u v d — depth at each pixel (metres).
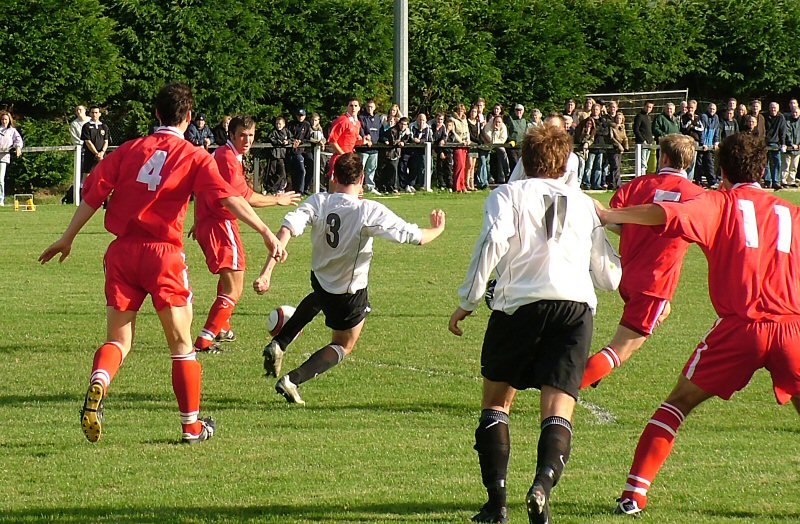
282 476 10.65
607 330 19.80
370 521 9.28
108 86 52.59
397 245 32.16
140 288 11.62
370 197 46.47
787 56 66.12
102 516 9.35
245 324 19.91
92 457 11.26
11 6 50.28
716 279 9.81
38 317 20.19
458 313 9.33
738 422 13.23
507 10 60.28
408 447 11.83
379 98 58.09
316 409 13.70
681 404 9.87
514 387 9.38
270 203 17.50
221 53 53.72
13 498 9.85
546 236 9.19
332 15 56.22
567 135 9.59
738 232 9.73
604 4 63.66
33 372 15.62
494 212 9.09
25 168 50.59
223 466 10.98
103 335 18.55
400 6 50.66
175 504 9.72
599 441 12.30
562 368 8.95
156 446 11.73
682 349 17.80
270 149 46.53
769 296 9.64
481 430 9.25
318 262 13.89
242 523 9.20
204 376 15.57
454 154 49.69
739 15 65.88
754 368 9.71
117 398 14.09
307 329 19.48
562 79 61.16
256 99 55.44
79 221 11.55
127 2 52.94
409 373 15.85
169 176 11.39
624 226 14.02
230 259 17.17
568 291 9.09
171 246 11.58
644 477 9.60
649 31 64.06
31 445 11.70
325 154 47.69
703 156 52.25
